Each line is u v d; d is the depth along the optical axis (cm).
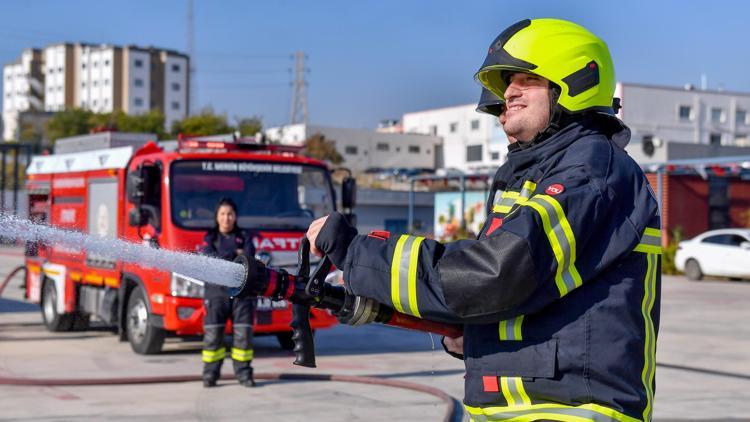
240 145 1047
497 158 7325
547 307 232
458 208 4009
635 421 231
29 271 1317
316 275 247
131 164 1055
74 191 1201
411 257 230
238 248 842
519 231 218
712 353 1085
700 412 734
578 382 229
